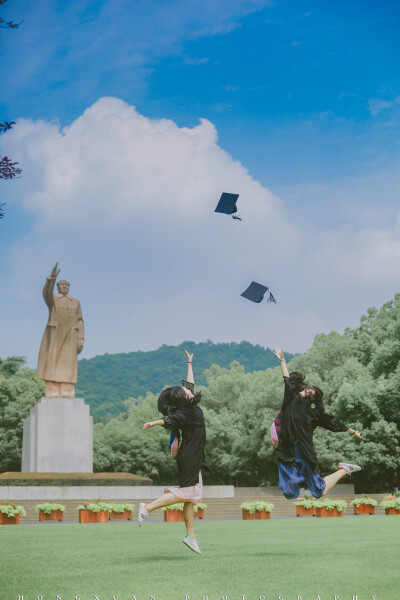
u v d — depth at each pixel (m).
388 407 45.16
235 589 5.75
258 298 10.50
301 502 27.20
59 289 36.91
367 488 48.16
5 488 32.59
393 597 5.29
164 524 19.81
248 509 23.88
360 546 9.57
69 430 35.56
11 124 8.38
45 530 16.52
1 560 8.28
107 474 35.09
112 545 10.77
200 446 8.51
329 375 52.47
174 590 5.76
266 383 56.16
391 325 51.50
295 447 8.52
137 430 71.56
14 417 63.97
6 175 8.42
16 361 77.94
